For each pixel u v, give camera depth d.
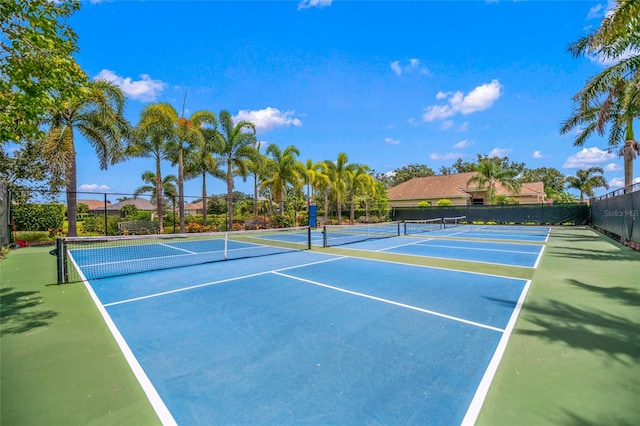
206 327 3.92
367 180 27.77
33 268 8.03
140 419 2.21
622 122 14.09
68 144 13.16
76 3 4.34
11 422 2.16
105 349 3.32
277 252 10.69
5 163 13.71
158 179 18.39
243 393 2.52
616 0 8.23
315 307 4.68
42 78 4.02
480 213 27.56
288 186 27.00
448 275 6.89
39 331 3.82
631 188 11.05
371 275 6.89
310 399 2.43
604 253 9.96
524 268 7.64
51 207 18.06
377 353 3.19
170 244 13.48
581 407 2.30
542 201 35.19
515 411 2.27
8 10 3.77
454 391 2.53
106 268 7.92
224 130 20.59
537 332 3.72
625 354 3.14
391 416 2.23
